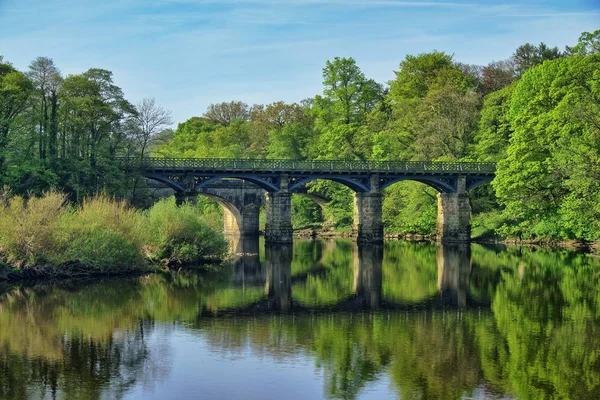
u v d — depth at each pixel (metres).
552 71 73.75
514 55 110.44
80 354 28.28
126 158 72.25
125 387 24.45
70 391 24.05
